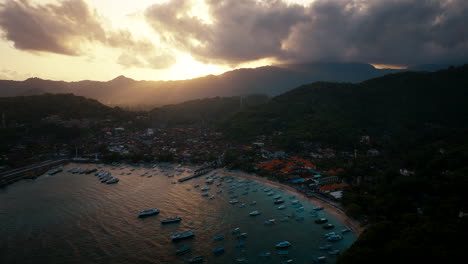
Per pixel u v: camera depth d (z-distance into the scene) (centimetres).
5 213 16075
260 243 12556
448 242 9331
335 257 11238
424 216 11919
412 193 14875
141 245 12462
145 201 17988
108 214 15925
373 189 16988
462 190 13612
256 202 17550
